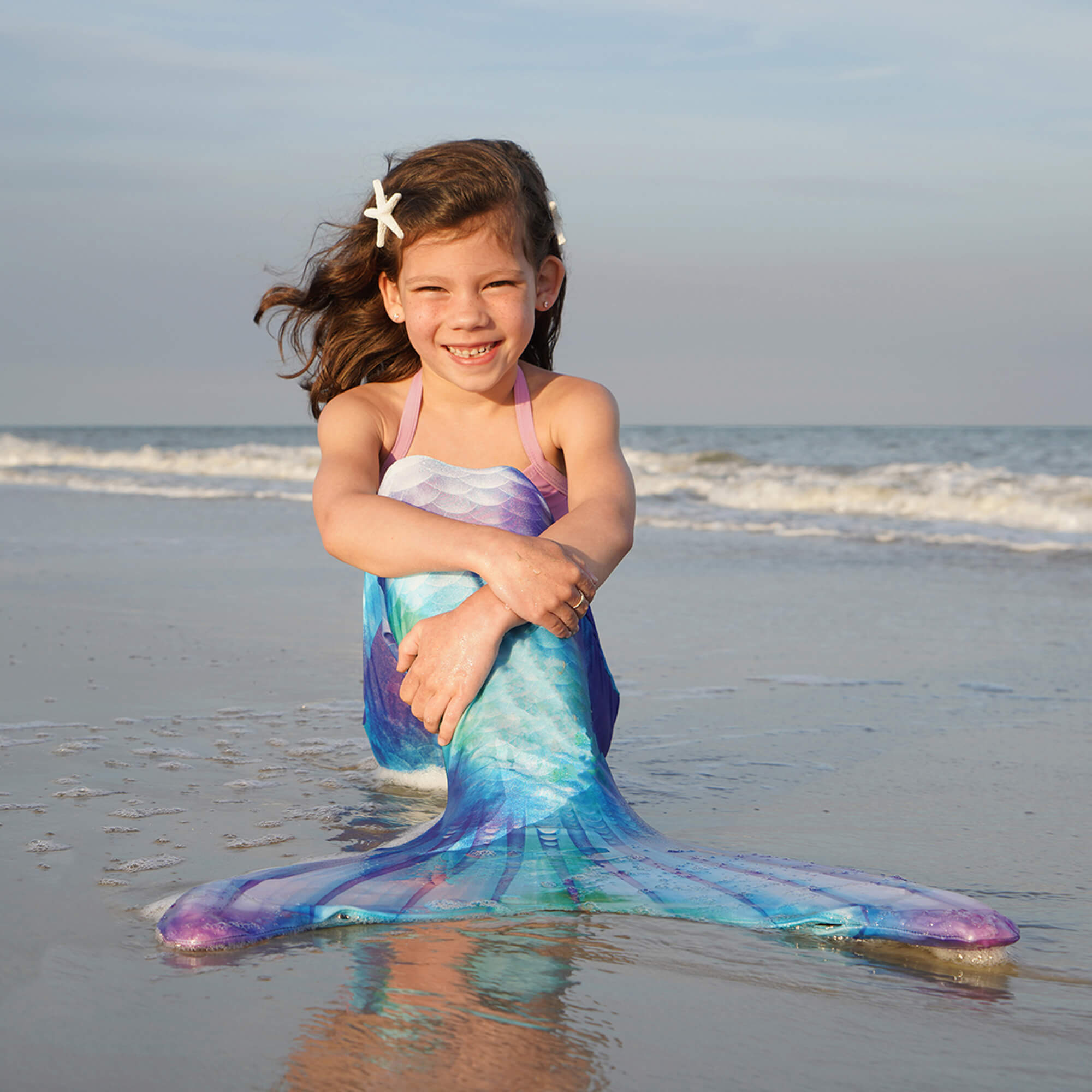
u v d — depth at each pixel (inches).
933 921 57.8
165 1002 51.4
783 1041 48.1
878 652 164.7
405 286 85.0
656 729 117.2
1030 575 266.4
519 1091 43.4
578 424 89.5
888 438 1259.8
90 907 63.7
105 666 144.1
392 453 91.2
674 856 68.9
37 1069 45.3
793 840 79.7
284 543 319.0
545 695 74.5
